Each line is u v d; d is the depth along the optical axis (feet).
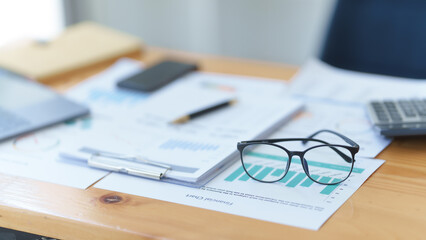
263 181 2.35
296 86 3.58
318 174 2.38
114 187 2.34
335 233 1.94
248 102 3.27
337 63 4.58
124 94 3.56
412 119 2.82
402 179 2.35
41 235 2.19
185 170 2.41
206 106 3.14
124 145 2.72
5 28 8.16
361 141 2.74
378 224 2.00
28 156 2.67
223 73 3.94
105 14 9.21
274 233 1.95
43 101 3.31
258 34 8.36
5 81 3.70
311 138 2.50
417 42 4.40
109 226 2.03
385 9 4.45
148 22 9.00
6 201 2.24
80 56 4.26
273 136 2.83
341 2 4.48
